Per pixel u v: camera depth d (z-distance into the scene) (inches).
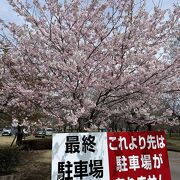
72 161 184.9
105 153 190.9
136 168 192.2
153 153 198.5
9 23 241.4
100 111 253.8
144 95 247.4
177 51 237.0
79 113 211.0
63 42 236.1
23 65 244.7
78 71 220.8
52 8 241.3
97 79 226.5
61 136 187.3
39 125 244.8
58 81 228.8
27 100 242.1
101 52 240.8
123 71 231.6
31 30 241.9
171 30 247.6
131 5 231.9
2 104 265.0
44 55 235.8
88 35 247.3
